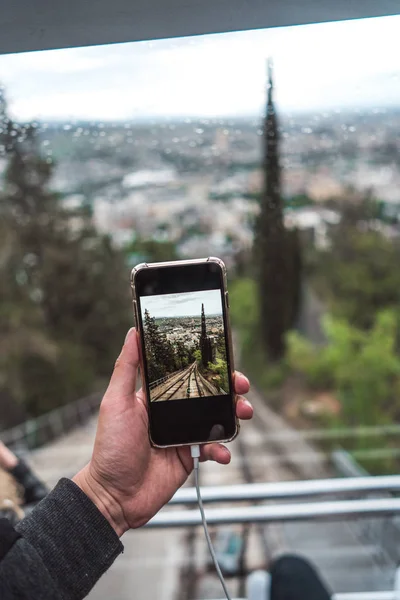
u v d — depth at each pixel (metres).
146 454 0.42
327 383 7.39
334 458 3.09
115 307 6.52
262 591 0.88
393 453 2.96
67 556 0.33
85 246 5.91
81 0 0.38
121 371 0.42
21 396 6.38
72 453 3.28
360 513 0.81
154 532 1.29
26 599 0.30
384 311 7.47
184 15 0.42
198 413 0.44
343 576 0.96
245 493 0.81
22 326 6.35
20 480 0.78
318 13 0.43
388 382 7.27
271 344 7.57
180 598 1.04
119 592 1.10
